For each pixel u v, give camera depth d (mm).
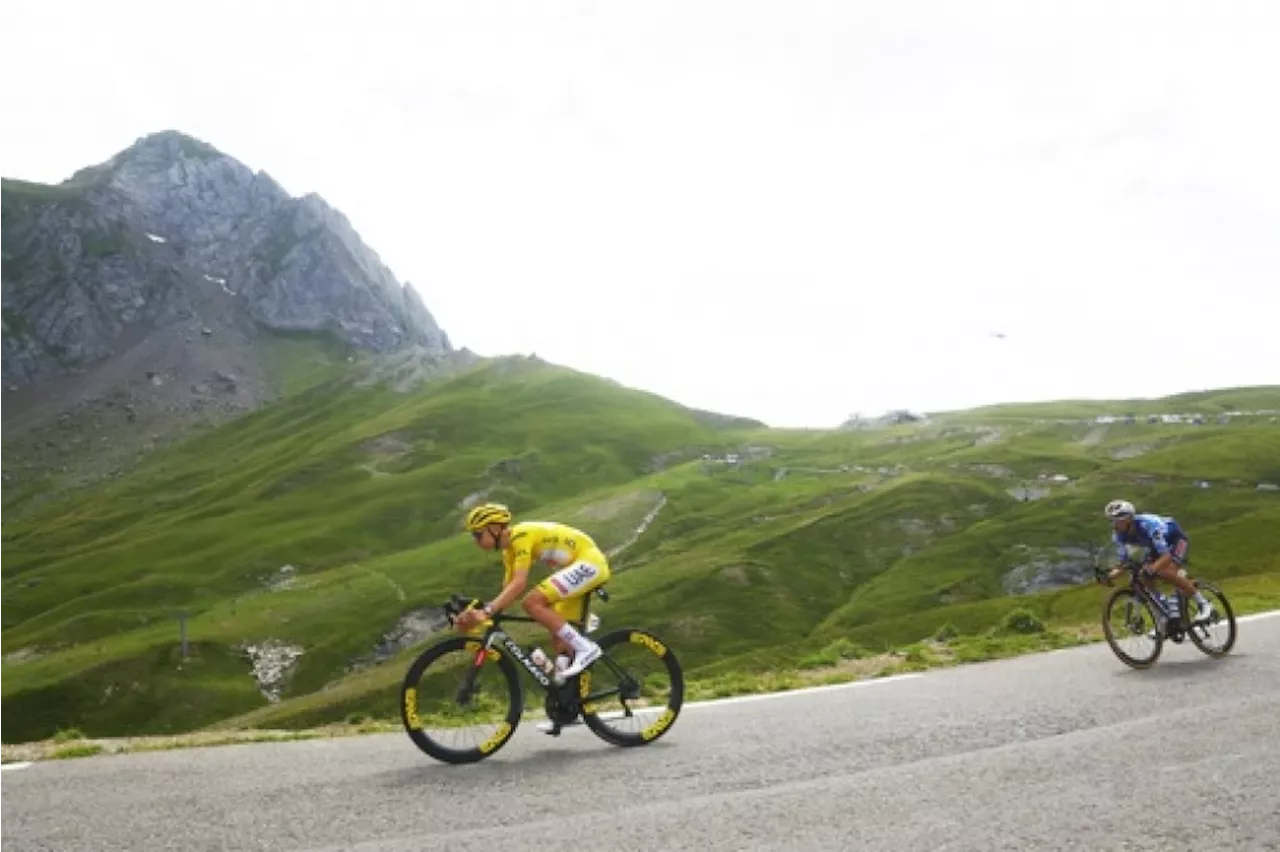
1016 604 113438
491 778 9438
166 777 10062
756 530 172250
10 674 131375
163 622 155000
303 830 7773
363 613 148500
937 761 9398
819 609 137250
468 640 10789
